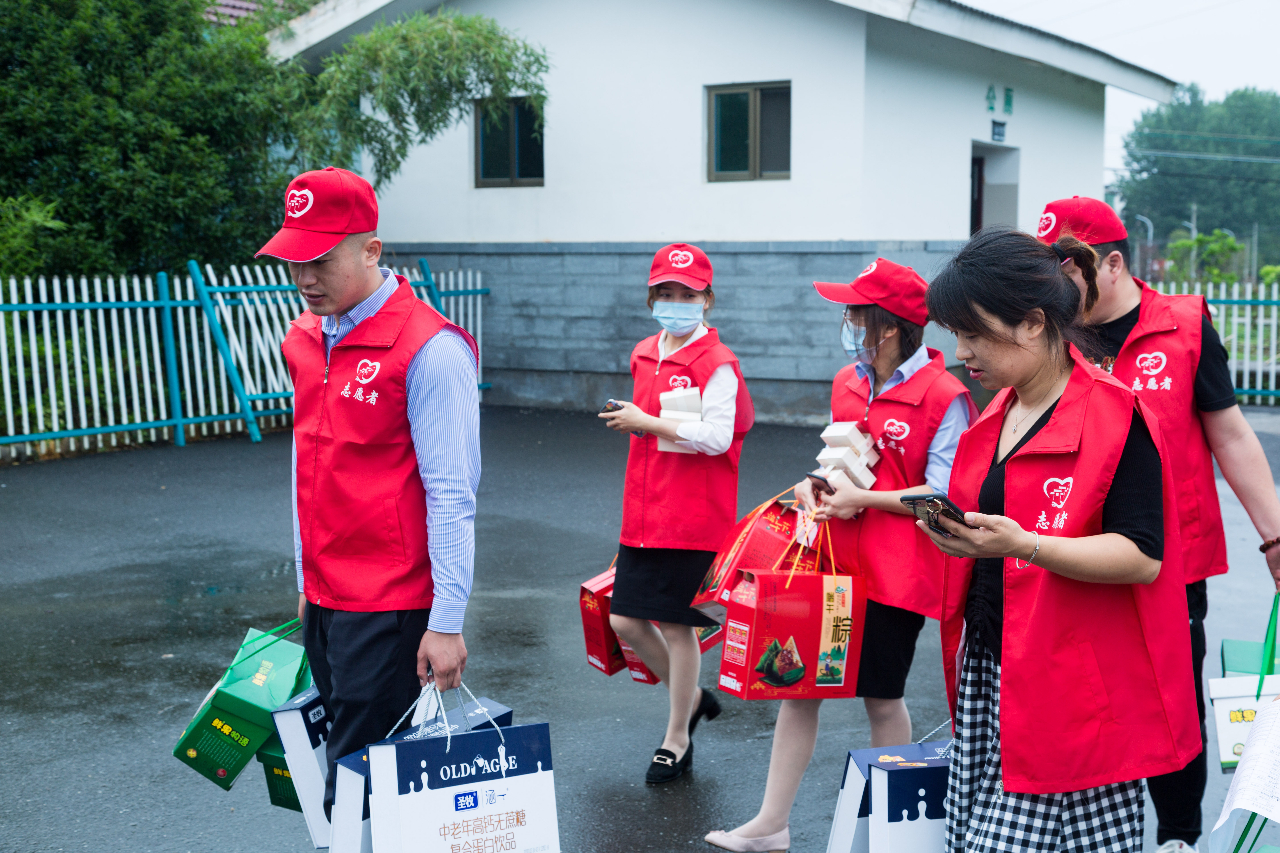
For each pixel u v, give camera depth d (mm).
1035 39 13359
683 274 3811
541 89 12500
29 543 7055
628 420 3727
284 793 3068
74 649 5203
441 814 2363
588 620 4168
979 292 2111
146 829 3549
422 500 2744
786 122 11898
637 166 12578
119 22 11008
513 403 13477
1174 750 2146
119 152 10750
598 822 3605
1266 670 2812
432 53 11852
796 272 11727
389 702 2727
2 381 9719
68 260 10336
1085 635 2107
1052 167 16359
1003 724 2148
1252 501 2932
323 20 12773
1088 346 2293
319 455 2732
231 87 11375
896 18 11133
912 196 12594
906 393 3174
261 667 3072
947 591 2414
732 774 3977
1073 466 2098
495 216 13430
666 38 12234
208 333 10859
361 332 2678
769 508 3357
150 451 10234
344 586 2723
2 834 3500
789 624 3059
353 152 12312
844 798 2592
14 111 10359
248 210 11992
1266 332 13719
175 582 6273
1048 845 2154
